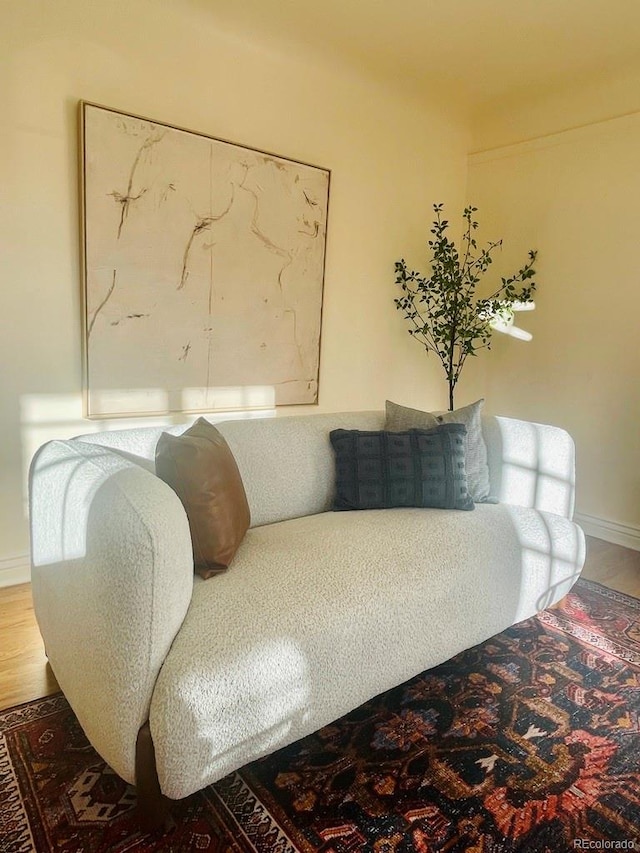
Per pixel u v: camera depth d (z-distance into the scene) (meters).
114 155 2.45
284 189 3.02
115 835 1.21
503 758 1.48
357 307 3.52
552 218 3.44
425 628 1.60
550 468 2.28
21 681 1.73
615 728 1.61
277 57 2.92
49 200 2.35
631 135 3.05
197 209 2.72
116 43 2.43
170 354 2.75
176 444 1.51
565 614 2.28
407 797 1.34
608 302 3.20
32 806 1.28
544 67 3.04
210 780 1.20
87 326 2.49
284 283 3.11
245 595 1.40
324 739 1.54
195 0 2.51
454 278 3.65
